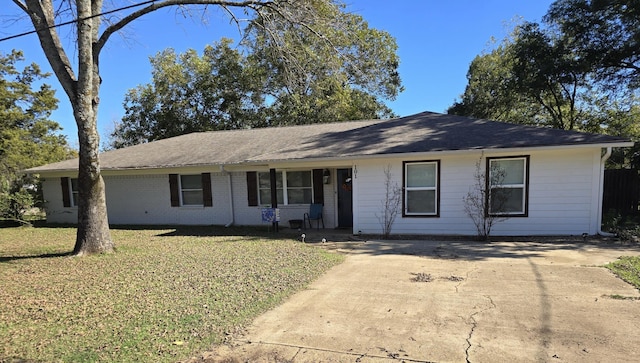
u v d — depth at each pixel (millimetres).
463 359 3102
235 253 8070
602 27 15805
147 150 15969
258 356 3258
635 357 3059
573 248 7723
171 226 13836
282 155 10914
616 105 20656
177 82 27578
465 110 28766
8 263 7664
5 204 14984
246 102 27828
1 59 24984
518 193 9406
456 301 4559
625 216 11156
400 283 5445
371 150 10023
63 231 13516
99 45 8469
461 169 9680
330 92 23359
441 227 9922
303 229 12203
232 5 9430
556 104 21109
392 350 3301
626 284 5074
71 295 5242
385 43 25750
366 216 10438
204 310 4438
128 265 7105
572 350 3203
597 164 8844
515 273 5812
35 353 3426
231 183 13586
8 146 21078
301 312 4328
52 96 27062
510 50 22016
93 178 8312
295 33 10289
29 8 7648
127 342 3604
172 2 8750
